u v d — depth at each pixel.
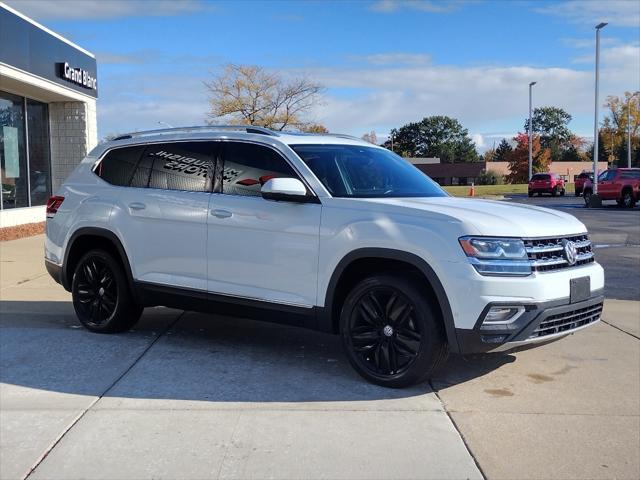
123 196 6.09
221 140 5.68
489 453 3.74
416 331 4.59
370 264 4.89
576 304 4.63
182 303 5.74
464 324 4.34
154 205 5.84
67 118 18.94
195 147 5.82
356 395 4.64
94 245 6.50
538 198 42.19
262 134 5.52
